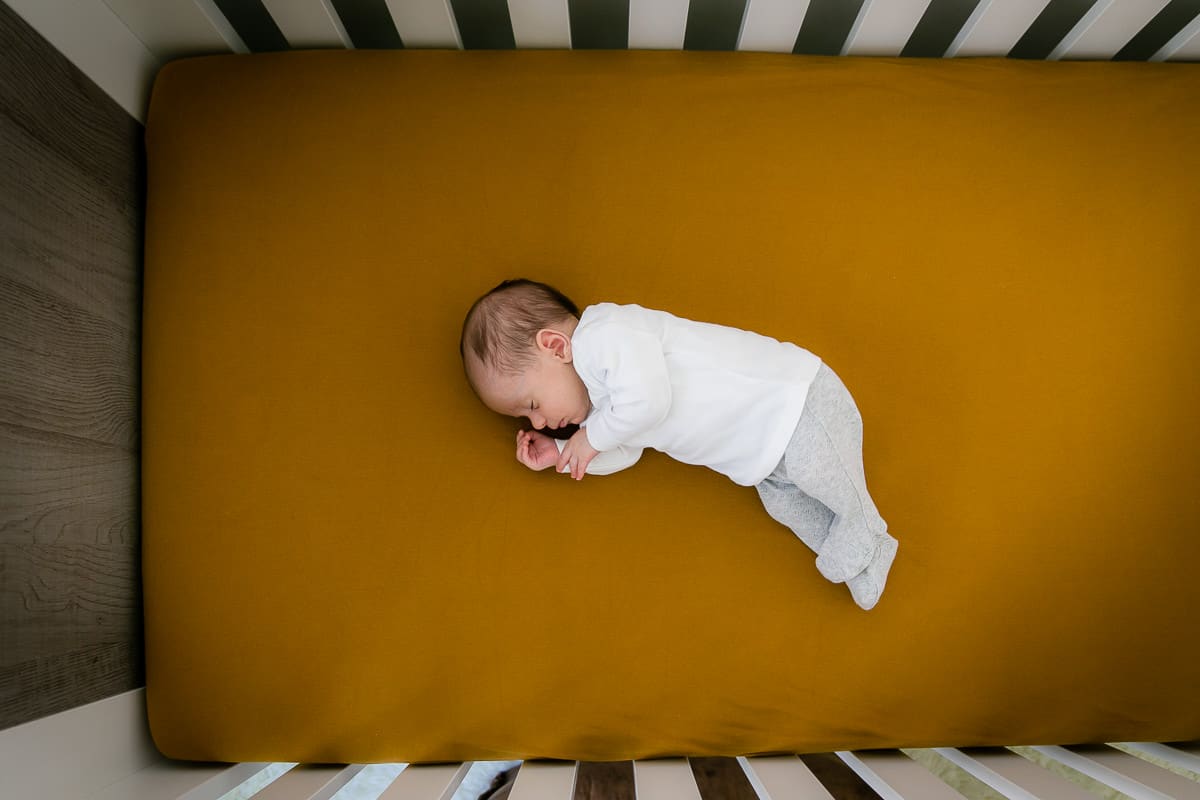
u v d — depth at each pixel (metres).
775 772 1.41
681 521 1.46
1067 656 1.46
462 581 1.45
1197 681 1.45
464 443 1.47
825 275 1.49
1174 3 1.54
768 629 1.45
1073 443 1.48
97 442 1.32
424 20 1.46
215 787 1.38
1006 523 1.47
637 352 1.24
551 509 1.46
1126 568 1.47
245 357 1.46
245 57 1.48
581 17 1.62
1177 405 1.48
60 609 1.22
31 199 1.17
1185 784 1.30
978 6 1.45
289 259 1.47
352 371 1.47
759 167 1.49
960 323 1.49
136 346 1.45
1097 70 1.50
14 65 1.13
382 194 1.48
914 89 1.50
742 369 1.29
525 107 1.49
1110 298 1.49
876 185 1.49
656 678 1.44
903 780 1.35
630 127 1.49
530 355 1.29
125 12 1.39
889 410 1.49
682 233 1.49
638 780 1.40
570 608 1.45
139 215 1.46
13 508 1.12
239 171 1.46
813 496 1.36
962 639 1.46
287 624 1.43
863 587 1.38
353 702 1.43
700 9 1.61
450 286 1.48
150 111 1.46
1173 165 1.50
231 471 1.44
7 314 1.11
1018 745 1.46
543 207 1.49
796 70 1.50
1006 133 1.50
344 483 1.45
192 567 1.42
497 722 1.43
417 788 1.36
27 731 1.13
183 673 1.41
